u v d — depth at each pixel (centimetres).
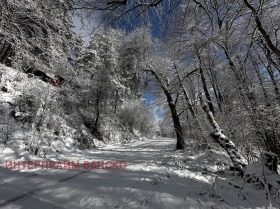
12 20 564
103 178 518
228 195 383
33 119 943
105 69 1831
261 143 655
